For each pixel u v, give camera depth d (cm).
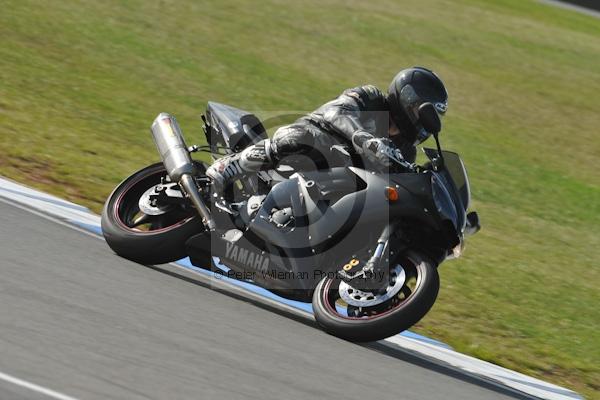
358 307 2002
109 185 3158
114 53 5475
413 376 1842
